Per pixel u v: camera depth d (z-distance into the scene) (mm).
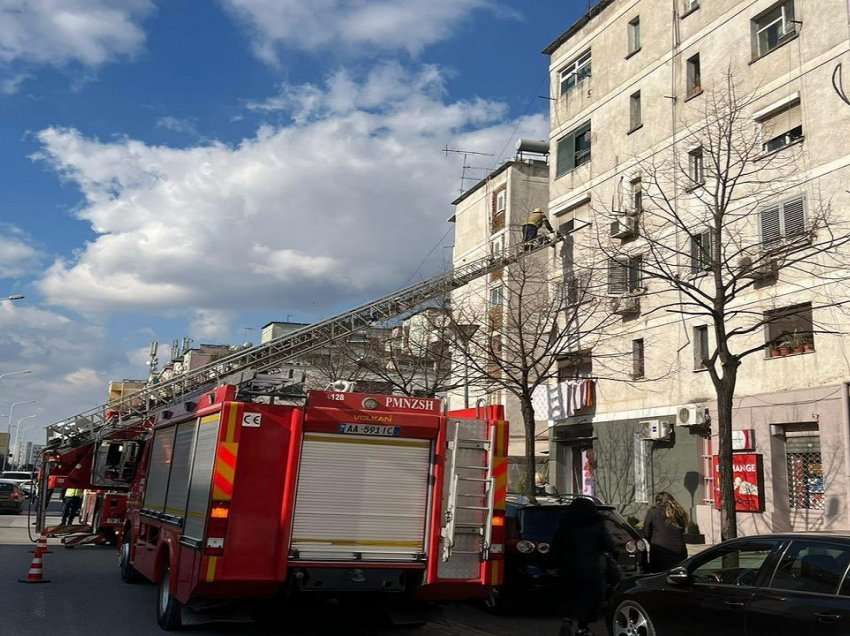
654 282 21797
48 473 18547
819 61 17688
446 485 8258
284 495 7691
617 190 24031
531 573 10203
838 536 6207
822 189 17172
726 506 11852
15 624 9008
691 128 21297
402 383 24297
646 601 7586
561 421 25656
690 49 21828
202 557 7387
